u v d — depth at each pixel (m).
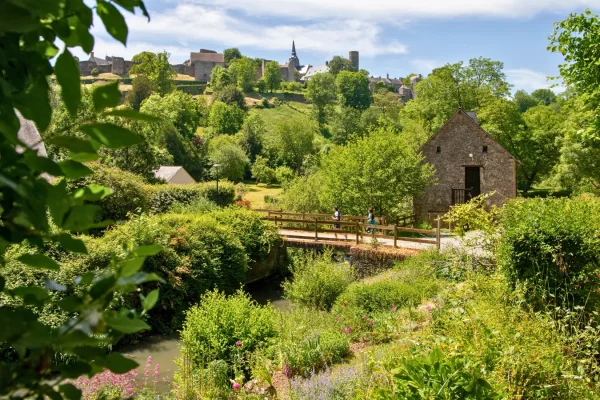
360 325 10.32
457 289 9.12
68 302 0.90
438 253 15.41
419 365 3.64
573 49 11.98
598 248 6.98
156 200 25.95
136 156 34.28
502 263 7.79
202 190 28.92
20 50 0.89
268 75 129.88
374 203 26.98
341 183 27.61
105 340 0.92
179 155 53.72
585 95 12.20
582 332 5.55
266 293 18.73
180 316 14.75
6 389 0.86
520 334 4.92
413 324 9.29
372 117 75.69
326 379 7.19
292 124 73.12
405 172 27.11
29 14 0.70
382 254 18.02
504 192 28.56
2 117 0.87
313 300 14.16
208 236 17.44
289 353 8.59
